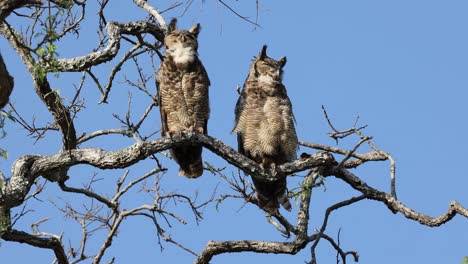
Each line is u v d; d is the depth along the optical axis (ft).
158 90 64.64
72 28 59.88
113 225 64.13
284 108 64.49
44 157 53.52
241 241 58.39
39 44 47.26
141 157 53.31
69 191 62.59
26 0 47.50
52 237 59.06
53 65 48.06
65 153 53.31
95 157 53.11
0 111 44.45
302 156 58.70
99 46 63.21
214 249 58.08
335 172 59.67
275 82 64.59
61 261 59.41
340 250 59.72
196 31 66.03
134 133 58.23
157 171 62.54
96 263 63.16
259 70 65.05
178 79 63.62
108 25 59.93
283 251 57.77
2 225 52.60
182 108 64.03
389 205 61.21
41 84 57.98
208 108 64.85
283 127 64.39
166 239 62.08
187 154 60.70
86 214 63.62
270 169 56.95
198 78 63.87
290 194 56.44
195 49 64.34
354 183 61.16
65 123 59.72
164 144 53.88
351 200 60.80
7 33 59.62
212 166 56.39
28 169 53.06
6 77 47.37
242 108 64.85
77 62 57.21
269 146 64.59
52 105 58.59
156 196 62.28
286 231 59.93
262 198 61.00
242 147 65.72
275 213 58.80
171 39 63.93
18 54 59.72
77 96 55.31
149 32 64.49
